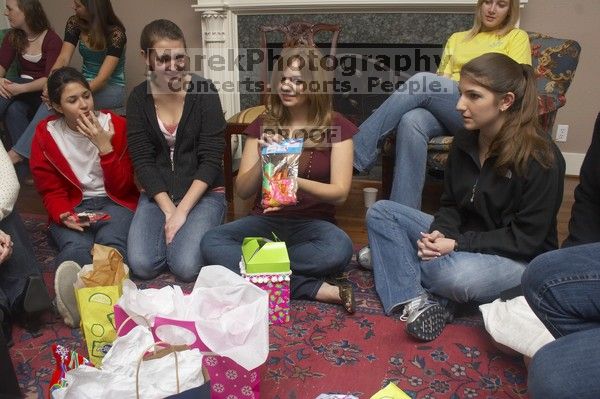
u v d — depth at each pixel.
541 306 1.11
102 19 3.01
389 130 2.36
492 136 1.67
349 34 3.38
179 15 3.61
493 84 1.57
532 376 1.00
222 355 1.18
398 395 1.17
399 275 1.77
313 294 1.85
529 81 1.59
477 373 1.47
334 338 1.65
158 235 2.05
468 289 1.66
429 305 1.64
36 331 1.71
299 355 1.56
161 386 1.05
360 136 2.38
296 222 1.94
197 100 2.10
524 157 1.58
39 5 3.20
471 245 1.69
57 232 2.05
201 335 1.19
